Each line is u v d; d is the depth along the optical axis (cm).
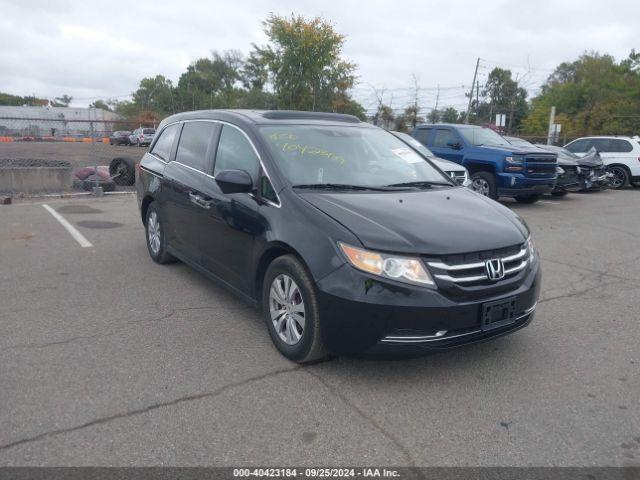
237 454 284
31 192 1182
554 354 418
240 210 433
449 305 334
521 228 403
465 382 368
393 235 345
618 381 376
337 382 361
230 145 483
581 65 5744
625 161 1773
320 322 357
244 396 340
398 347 337
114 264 631
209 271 498
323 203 382
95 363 378
